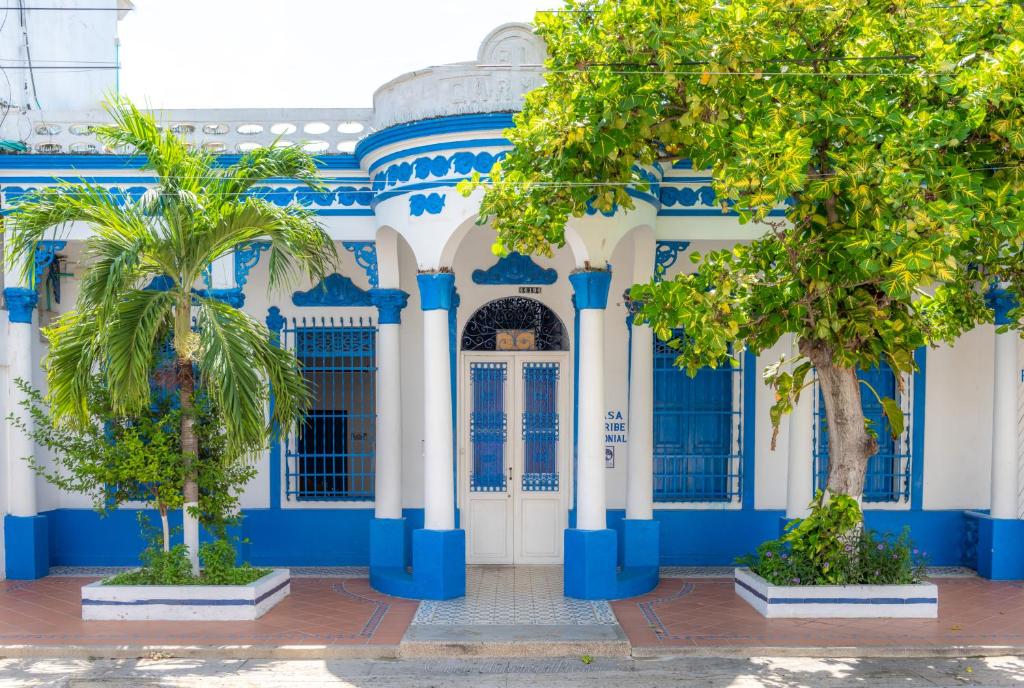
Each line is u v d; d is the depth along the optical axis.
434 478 8.44
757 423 10.27
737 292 7.09
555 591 8.75
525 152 7.08
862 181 5.99
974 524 9.91
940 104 6.17
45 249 9.22
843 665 6.74
